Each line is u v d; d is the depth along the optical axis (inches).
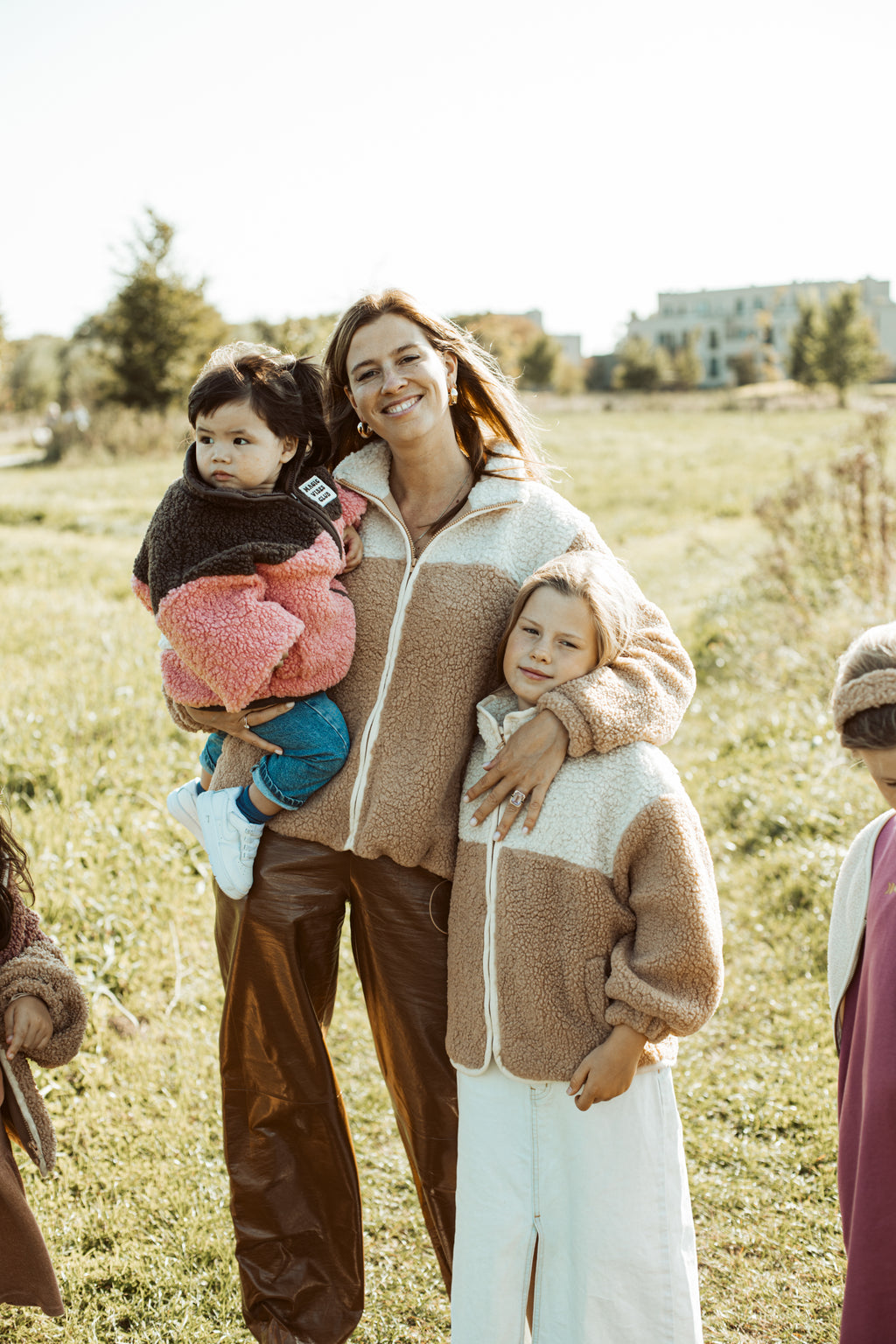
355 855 93.4
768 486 679.7
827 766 233.3
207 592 84.0
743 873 199.8
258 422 85.4
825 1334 103.2
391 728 90.4
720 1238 116.3
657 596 428.8
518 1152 84.0
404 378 87.9
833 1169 126.6
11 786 211.3
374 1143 134.1
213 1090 139.7
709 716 285.7
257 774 91.4
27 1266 85.9
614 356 2775.6
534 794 83.3
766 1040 152.1
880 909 77.0
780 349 3277.6
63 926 167.5
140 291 1114.1
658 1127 83.8
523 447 98.3
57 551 484.1
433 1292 110.9
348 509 92.4
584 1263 81.6
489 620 90.0
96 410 1125.1
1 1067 87.6
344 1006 162.7
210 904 185.5
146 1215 118.2
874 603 316.5
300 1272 97.7
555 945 83.0
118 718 246.8
